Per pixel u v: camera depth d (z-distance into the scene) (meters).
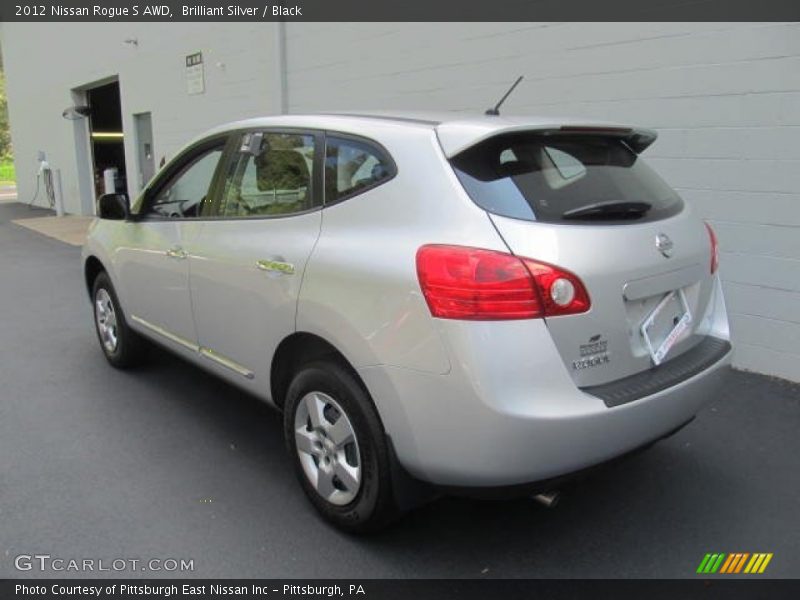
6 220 16.31
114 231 4.67
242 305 3.34
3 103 50.22
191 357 3.92
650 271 2.71
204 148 3.92
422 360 2.47
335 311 2.76
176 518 3.14
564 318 2.43
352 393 2.77
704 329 3.18
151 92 12.32
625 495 3.38
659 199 3.07
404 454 2.60
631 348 2.67
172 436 3.98
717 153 4.88
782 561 2.88
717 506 3.28
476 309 2.37
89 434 4.00
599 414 2.45
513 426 2.35
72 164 17.22
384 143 2.83
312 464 3.10
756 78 4.62
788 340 4.75
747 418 4.23
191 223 3.79
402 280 2.54
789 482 3.50
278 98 8.69
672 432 2.90
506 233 2.45
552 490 2.65
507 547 2.96
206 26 10.28
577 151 2.95
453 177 2.59
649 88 5.16
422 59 6.87
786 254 4.67
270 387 3.31
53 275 9.11
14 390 4.69
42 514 3.16
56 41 16.66
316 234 2.97
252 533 3.03
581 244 2.51
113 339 5.01
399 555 2.90
